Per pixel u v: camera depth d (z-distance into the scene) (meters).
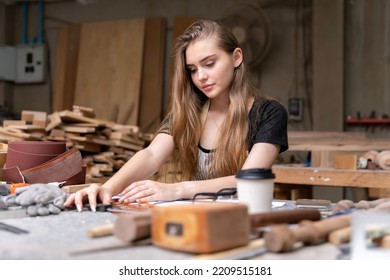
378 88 4.59
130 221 0.86
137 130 3.70
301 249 0.88
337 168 2.74
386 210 1.13
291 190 2.91
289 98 4.84
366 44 4.63
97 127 3.36
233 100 1.75
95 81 5.31
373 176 2.50
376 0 4.61
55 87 5.68
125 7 5.53
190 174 1.91
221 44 1.64
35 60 5.80
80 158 1.78
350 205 1.27
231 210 0.83
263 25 4.65
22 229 1.00
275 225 0.93
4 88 5.87
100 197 1.38
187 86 1.84
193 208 0.81
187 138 1.85
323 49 4.58
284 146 1.70
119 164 3.39
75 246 0.85
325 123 4.56
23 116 3.26
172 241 0.82
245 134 1.76
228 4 5.13
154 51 5.18
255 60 4.71
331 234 0.92
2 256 0.83
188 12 5.27
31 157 1.73
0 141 2.82
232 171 1.79
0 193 1.44
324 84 4.57
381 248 0.84
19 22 5.99
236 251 0.81
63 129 3.23
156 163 1.80
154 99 5.11
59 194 1.29
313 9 4.67
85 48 5.43
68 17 5.79
